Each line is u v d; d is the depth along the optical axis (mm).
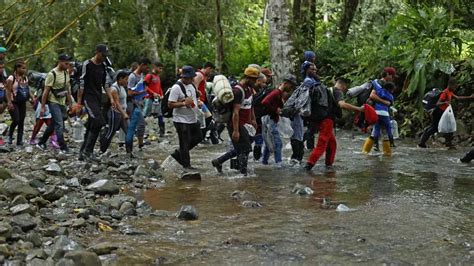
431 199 6637
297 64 14977
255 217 5727
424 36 14789
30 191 5996
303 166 9414
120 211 5852
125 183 7641
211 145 12938
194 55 26734
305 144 11898
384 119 10867
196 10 25453
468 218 5660
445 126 11820
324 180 8055
